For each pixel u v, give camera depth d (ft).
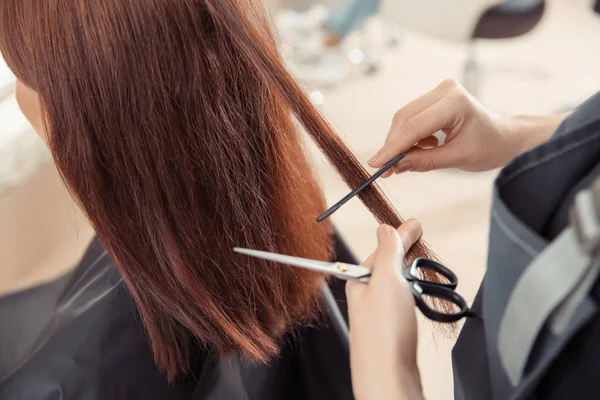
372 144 8.14
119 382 2.38
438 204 7.07
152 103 1.89
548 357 1.30
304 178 2.41
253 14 2.05
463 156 2.55
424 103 2.50
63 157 2.00
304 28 9.51
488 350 1.53
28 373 2.42
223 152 2.05
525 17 7.47
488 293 1.50
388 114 8.78
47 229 5.13
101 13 1.78
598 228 1.16
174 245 2.10
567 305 1.26
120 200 2.04
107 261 2.56
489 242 1.46
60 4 1.79
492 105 8.95
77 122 1.92
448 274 1.88
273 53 2.00
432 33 7.40
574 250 1.22
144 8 1.79
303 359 2.67
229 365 2.42
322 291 2.68
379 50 10.27
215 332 2.28
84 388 2.36
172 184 2.02
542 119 2.71
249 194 2.15
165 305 2.23
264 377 2.49
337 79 9.34
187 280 2.14
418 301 1.69
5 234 4.77
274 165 2.20
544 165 1.38
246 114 2.06
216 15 1.89
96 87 1.86
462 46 10.34
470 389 1.64
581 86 9.45
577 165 1.35
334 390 2.71
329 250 2.77
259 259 2.26
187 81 1.92
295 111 2.05
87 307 2.48
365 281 1.73
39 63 1.87
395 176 7.45
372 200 2.23
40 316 3.50
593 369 1.33
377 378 1.51
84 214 2.12
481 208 7.02
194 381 2.49
